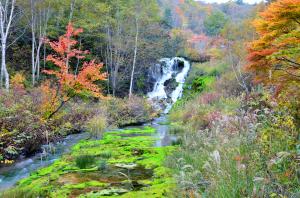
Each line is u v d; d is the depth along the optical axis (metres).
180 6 70.12
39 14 27.06
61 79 13.72
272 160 3.88
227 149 5.61
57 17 27.30
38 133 10.78
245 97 12.38
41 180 7.10
